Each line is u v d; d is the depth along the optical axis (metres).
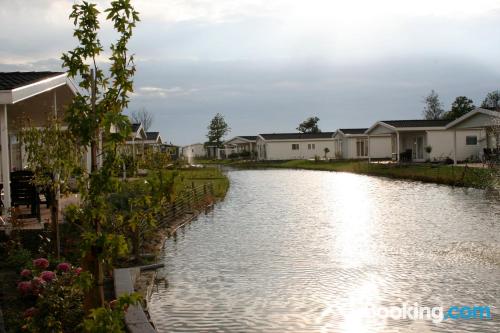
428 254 11.20
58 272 8.09
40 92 11.16
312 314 7.57
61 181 9.05
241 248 12.42
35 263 8.03
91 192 4.40
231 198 24.80
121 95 4.57
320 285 9.05
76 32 4.53
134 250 11.01
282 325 7.14
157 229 14.62
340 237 13.59
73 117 4.45
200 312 7.70
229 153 85.38
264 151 67.00
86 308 4.55
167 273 10.08
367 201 21.88
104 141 4.43
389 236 13.49
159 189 4.57
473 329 6.92
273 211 19.47
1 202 11.64
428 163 38.84
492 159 28.44
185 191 19.72
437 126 42.00
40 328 6.25
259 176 41.81
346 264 10.52
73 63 4.52
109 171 4.36
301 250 12.02
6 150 10.59
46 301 6.45
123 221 4.82
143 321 6.98
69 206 4.54
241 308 7.86
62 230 10.36
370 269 10.06
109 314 4.21
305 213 18.66
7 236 10.38
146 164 6.96
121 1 4.43
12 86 10.25
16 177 11.88
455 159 34.75
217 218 17.94
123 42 4.52
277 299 8.28
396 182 31.67
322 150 65.94
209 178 36.28
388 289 8.73
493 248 11.60
